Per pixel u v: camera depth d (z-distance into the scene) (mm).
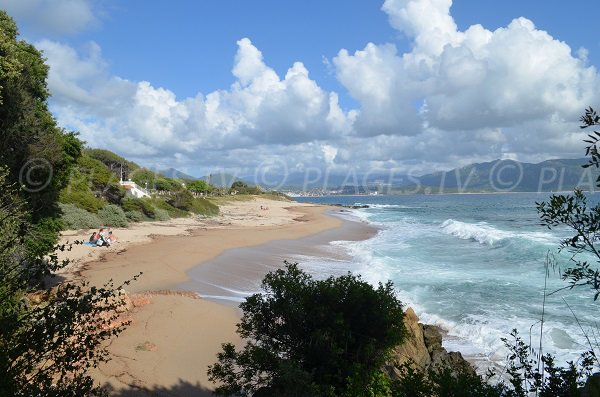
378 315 6973
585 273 3342
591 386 3715
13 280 4613
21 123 14500
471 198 147000
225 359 8047
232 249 28609
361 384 5824
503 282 19172
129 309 13312
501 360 11008
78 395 3877
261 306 7367
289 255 27281
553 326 13109
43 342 3902
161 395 8664
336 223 53656
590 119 2922
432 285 18734
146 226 38750
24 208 11750
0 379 3539
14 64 13594
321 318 6793
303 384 5699
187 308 14148
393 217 65312
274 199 124938
